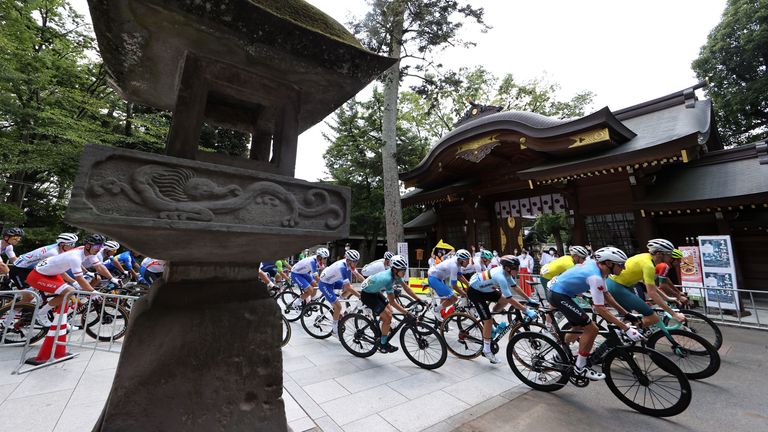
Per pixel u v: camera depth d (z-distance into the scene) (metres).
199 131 1.71
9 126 9.68
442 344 4.15
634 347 3.19
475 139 11.98
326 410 3.07
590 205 10.28
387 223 12.23
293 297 7.56
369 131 20.97
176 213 1.38
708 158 9.47
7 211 8.77
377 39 11.81
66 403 2.94
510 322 4.87
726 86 17.72
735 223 8.56
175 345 1.65
